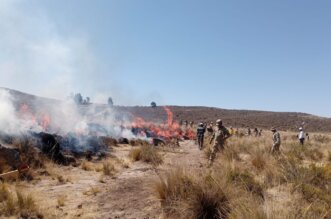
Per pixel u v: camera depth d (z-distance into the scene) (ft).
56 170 38.40
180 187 24.90
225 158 41.73
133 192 29.35
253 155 39.75
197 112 367.86
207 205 22.52
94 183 33.76
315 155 55.88
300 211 20.99
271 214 18.67
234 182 26.68
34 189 30.22
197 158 51.06
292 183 27.91
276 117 373.40
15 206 23.98
